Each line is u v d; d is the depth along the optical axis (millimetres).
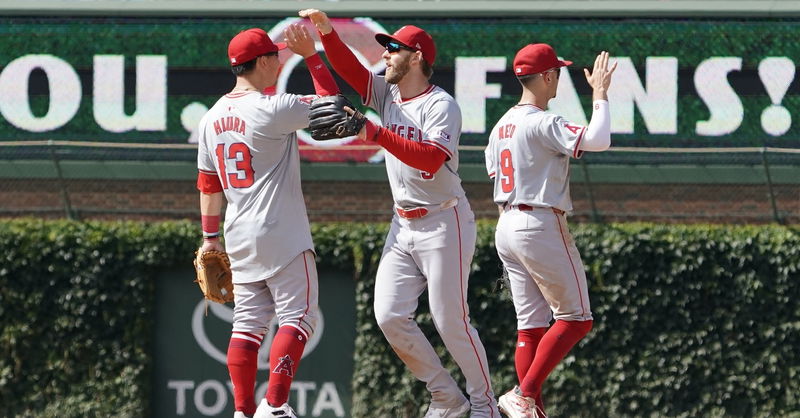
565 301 20781
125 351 37375
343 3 42594
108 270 37531
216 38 42938
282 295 19344
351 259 37688
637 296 37156
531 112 20609
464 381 36594
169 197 42594
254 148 19078
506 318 36969
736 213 40938
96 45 43156
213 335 37938
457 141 19906
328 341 37875
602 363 37031
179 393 37812
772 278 36969
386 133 18672
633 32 42000
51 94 43125
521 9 42094
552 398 37188
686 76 41875
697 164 41156
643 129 41906
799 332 36812
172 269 38062
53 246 37500
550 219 20516
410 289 20766
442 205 20156
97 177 42562
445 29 42438
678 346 37062
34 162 42531
